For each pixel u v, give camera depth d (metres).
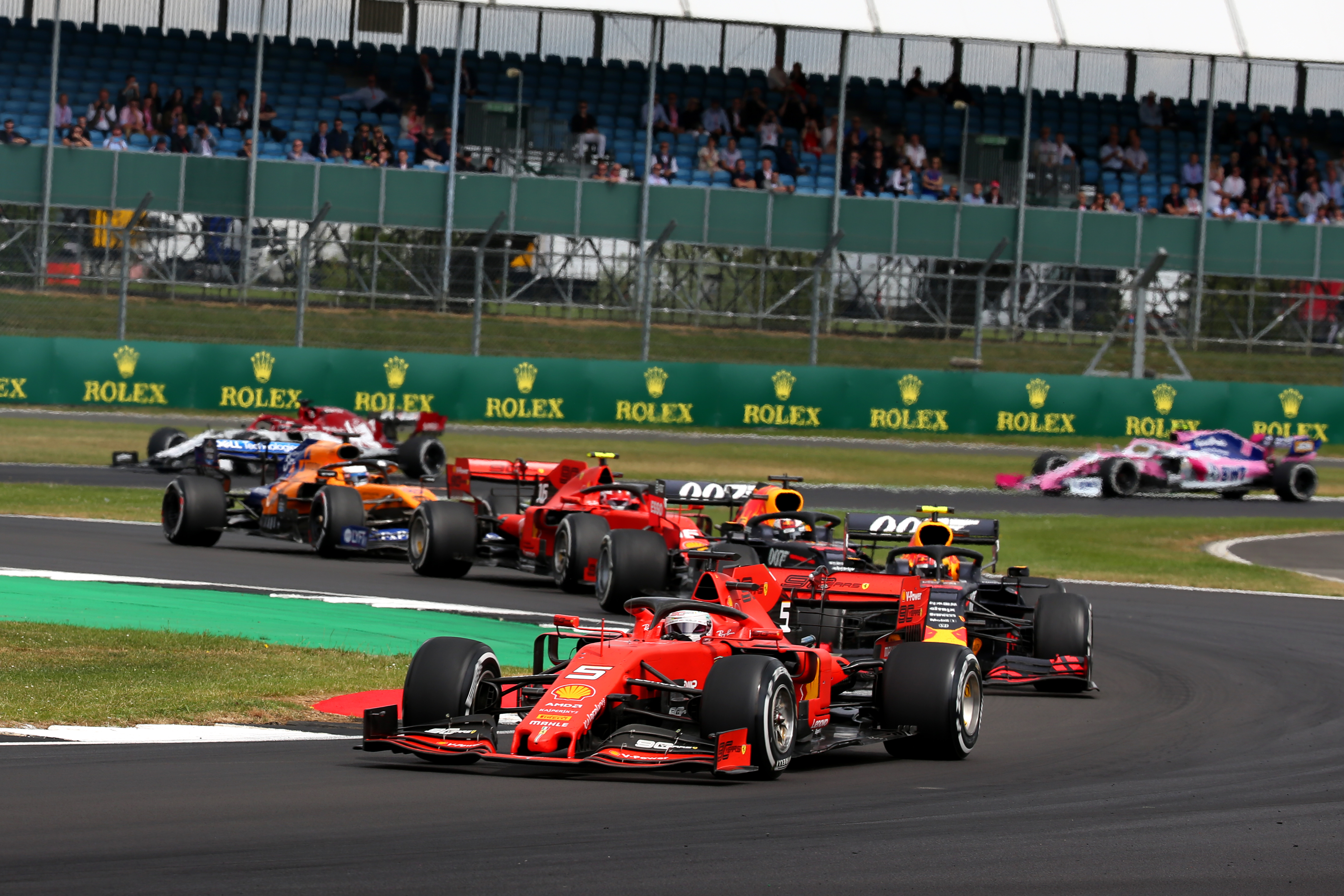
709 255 140.12
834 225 138.88
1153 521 92.06
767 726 25.83
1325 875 20.97
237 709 31.34
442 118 144.62
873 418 125.38
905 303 135.25
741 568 31.12
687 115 148.00
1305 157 154.50
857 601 35.56
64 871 18.36
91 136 132.62
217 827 21.09
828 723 30.06
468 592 54.62
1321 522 97.94
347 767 26.30
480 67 149.88
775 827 22.64
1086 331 139.75
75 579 51.25
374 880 18.61
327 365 115.81
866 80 158.75
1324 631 55.44
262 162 131.12
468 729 25.86
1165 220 142.00
